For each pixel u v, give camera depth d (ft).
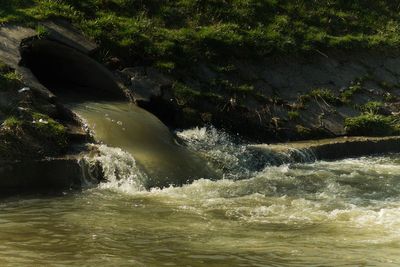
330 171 43.96
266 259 24.72
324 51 61.11
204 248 26.05
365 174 43.19
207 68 53.93
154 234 27.96
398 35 67.46
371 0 71.87
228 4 61.82
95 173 37.55
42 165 36.37
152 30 54.90
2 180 35.45
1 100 39.58
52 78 49.80
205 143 46.09
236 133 50.26
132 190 36.55
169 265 23.80
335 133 53.06
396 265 24.18
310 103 55.01
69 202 33.53
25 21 48.80
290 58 58.59
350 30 66.23
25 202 33.32
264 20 61.87
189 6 59.88
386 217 31.50
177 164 40.42
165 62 52.19
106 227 28.89
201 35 55.98
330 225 30.04
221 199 35.19
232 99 51.80
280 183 39.83
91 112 42.98
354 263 24.36
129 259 24.39
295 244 26.89
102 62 49.83
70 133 39.75
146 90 48.93
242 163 43.50
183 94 50.08
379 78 61.36
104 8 55.88
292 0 65.92
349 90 58.03
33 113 39.58
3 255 24.47
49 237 27.07
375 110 56.85
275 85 55.52
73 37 49.93
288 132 51.65
